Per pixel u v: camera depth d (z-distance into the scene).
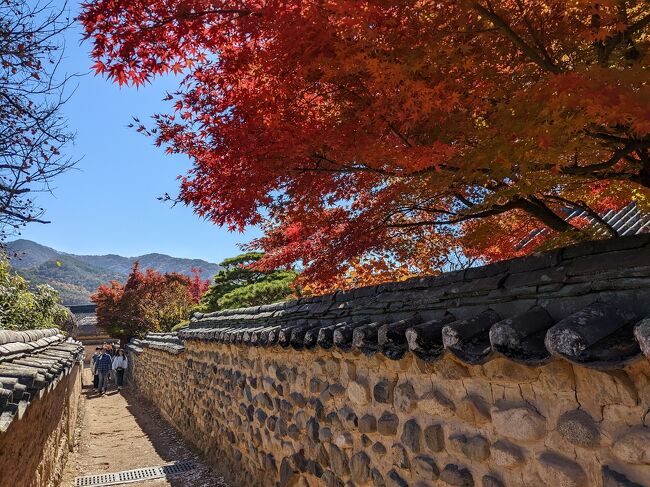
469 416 2.73
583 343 1.82
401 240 5.23
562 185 4.01
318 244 4.78
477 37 2.80
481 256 5.75
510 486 2.49
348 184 4.02
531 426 2.33
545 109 2.28
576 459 2.15
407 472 3.27
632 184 4.14
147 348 16.62
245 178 3.48
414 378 3.20
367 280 5.97
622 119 2.10
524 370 2.36
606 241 2.15
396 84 2.69
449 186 3.67
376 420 3.57
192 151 3.65
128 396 19.17
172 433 10.93
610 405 1.99
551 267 2.36
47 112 4.95
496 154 2.59
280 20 2.62
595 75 2.15
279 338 4.86
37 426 4.83
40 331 7.21
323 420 4.34
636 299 1.95
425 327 2.81
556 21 2.75
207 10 2.80
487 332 2.47
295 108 3.16
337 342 3.69
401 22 2.55
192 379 9.80
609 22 2.56
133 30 2.88
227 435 7.17
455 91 2.75
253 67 3.04
